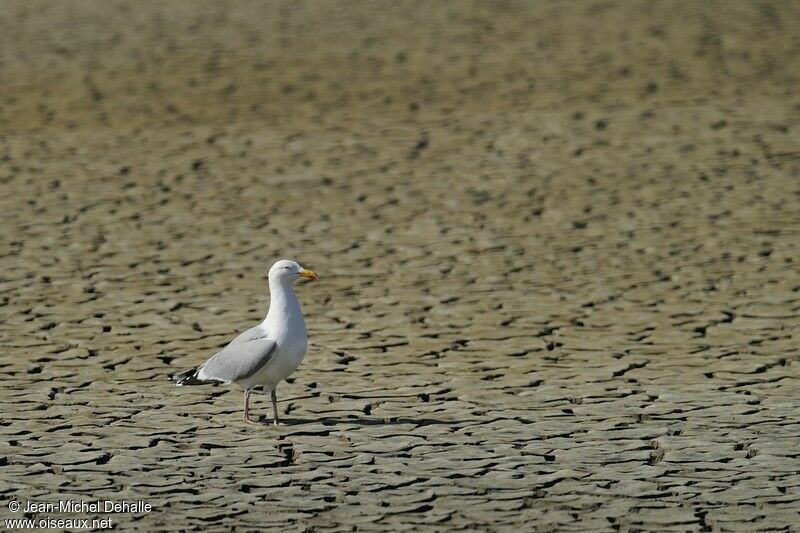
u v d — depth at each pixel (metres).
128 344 14.09
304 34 38.31
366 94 29.50
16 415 11.74
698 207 20.11
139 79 31.50
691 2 43.34
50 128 26.48
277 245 18.48
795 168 22.30
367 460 10.54
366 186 21.86
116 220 19.83
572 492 9.80
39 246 18.34
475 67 32.50
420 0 46.06
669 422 11.46
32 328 14.65
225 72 32.34
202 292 16.19
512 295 15.99
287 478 10.14
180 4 46.09
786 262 17.17
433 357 13.61
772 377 12.79
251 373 10.96
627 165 22.83
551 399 12.18
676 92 28.95
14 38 38.53
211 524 9.23
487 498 9.70
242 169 23.08
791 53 33.38
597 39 36.34
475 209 20.33
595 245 18.27
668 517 9.30
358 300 15.85
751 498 9.65
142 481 10.09
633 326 14.65
